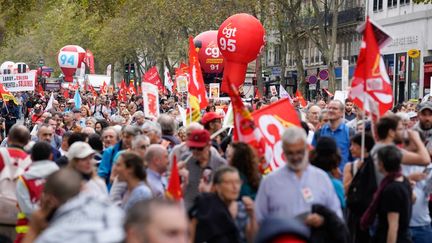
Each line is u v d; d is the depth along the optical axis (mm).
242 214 17797
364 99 22594
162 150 21562
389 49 115875
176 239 9688
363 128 21891
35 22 107688
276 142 21500
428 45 104438
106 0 82938
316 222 17156
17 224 22078
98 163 28625
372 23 23766
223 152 28672
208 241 16984
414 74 108000
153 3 133250
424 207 23422
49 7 103375
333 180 20031
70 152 21141
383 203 19922
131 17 148500
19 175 22359
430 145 26953
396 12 114812
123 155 20250
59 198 15500
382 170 20062
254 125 20562
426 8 105000
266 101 68375
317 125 36719
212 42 80625
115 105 91938
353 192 20984
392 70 115188
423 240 23422
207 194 17438
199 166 22078
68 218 10023
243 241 17766
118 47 166250
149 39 159000
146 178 20359
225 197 17219
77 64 161500
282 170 17812
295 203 17531
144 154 23938
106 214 9961
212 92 63875
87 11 83938
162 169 21609
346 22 131625
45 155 21562
